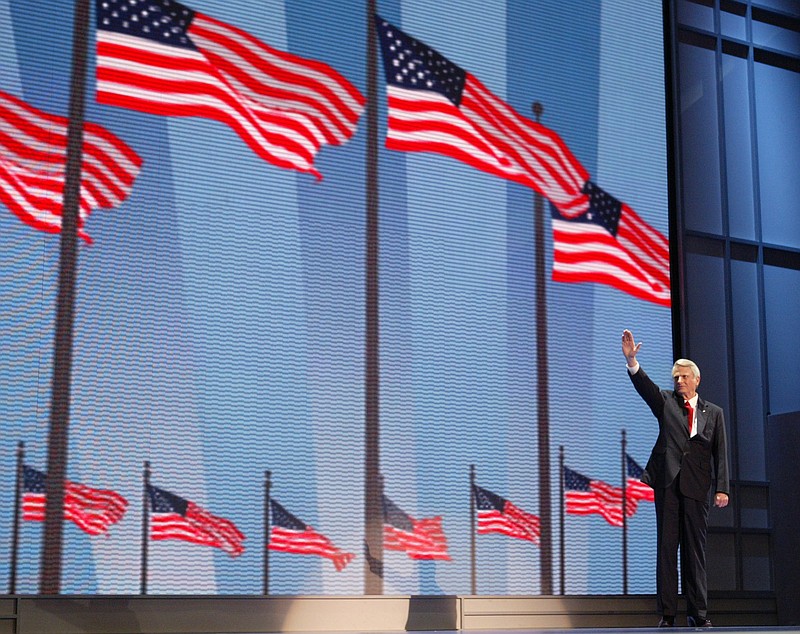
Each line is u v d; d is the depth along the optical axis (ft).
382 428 25.07
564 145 28.71
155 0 24.12
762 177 32.04
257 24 25.22
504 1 28.50
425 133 26.84
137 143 23.45
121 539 22.02
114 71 23.45
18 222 22.04
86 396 22.13
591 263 28.43
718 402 30.14
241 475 23.39
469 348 26.45
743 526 29.94
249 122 24.76
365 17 26.55
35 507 21.36
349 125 25.91
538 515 26.50
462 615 24.98
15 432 21.40
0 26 22.48
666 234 29.76
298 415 24.20
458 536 25.44
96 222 22.79
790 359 31.53
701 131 31.19
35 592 21.16
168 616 22.13
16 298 21.79
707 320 30.35
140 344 22.81
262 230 24.50
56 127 22.70
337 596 23.77
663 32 30.81
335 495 24.29
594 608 26.66
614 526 27.37
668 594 24.40
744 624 29.19
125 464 22.26
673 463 24.66
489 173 27.50
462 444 25.91
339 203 25.48
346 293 25.20
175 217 23.61
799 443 24.38
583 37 29.48
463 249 26.81
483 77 27.89
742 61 32.27
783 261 31.91
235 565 23.00
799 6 33.04
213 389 23.39
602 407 27.84
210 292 23.71
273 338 24.22
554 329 27.63
